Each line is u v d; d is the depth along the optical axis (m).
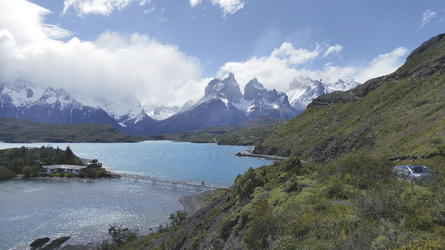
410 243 6.09
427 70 88.00
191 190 91.50
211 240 17.45
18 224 53.38
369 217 8.20
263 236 10.41
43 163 136.00
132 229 50.50
